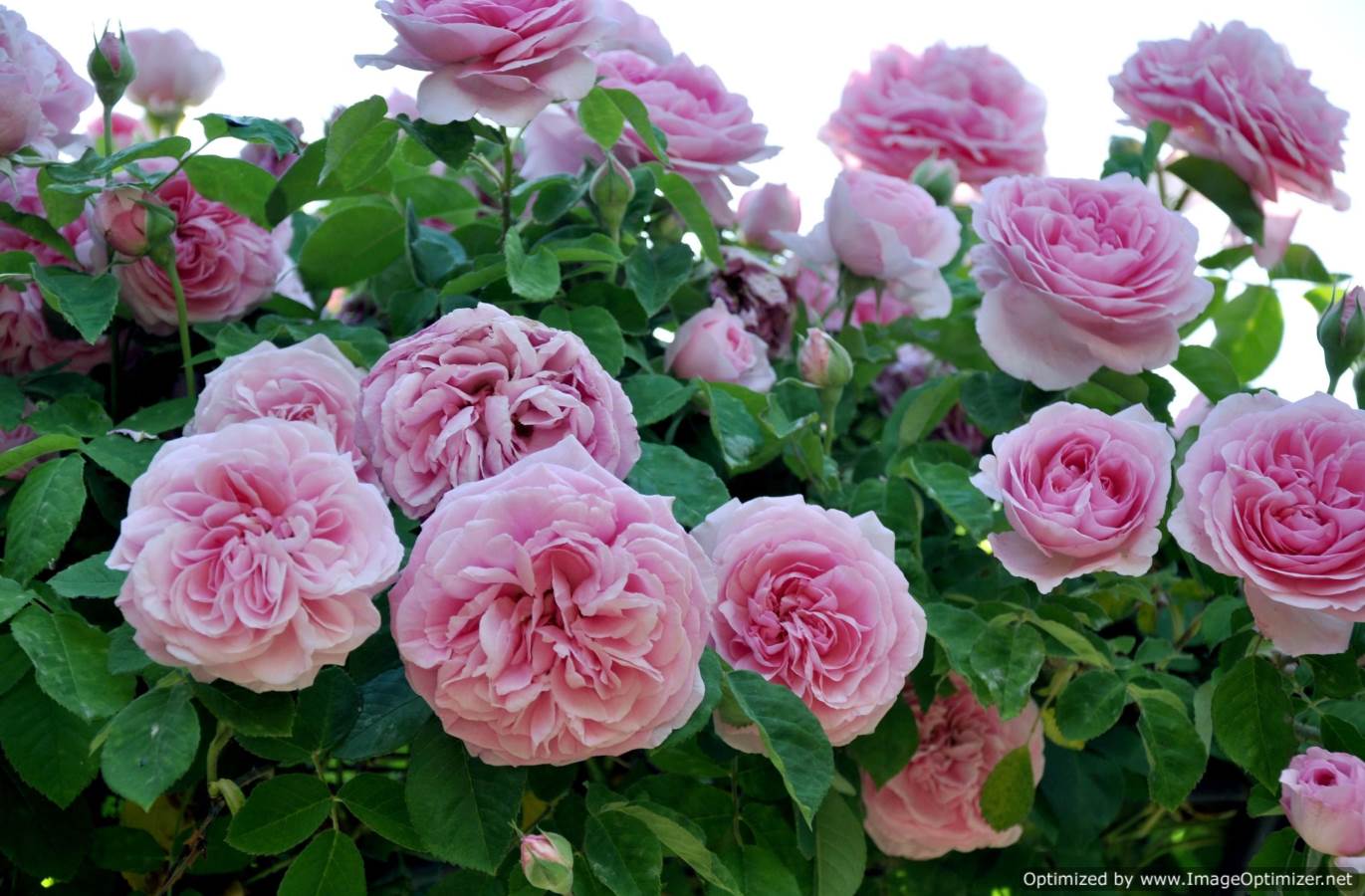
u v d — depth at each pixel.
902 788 0.76
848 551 0.66
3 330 0.77
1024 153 1.00
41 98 0.79
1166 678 0.73
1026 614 0.70
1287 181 0.86
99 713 0.58
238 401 0.63
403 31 0.67
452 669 0.56
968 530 0.71
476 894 0.63
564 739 0.57
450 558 0.56
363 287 0.90
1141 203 0.77
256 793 0.61
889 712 0.72
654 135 0.76
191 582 0.55
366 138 0.72
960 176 1.01
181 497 0.56
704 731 0.69
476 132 0.75
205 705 0.58
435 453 0.61
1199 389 0.82
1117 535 0.66
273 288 0.81
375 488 0.58
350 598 0.55
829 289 0.95
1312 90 0.86
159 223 0.71
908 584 0.70
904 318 0.89
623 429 0.65
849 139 1.02
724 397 0.74
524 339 0.63
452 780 0.59
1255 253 0.90
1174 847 0.92
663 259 0.80
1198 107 0.85
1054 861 0.84
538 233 0.81
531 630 0.56
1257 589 0.67
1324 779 0.67
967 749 0.77
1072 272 0.75
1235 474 0.66
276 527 0.56
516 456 0.62
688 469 0.70
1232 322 0.96
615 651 0.56
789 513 0.67
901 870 0.82
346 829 0.72
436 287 0.80
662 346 0.85
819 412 0.82
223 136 0.71
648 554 0.57
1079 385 0.79
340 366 0.65
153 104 0.93
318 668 0.56
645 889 0.62
